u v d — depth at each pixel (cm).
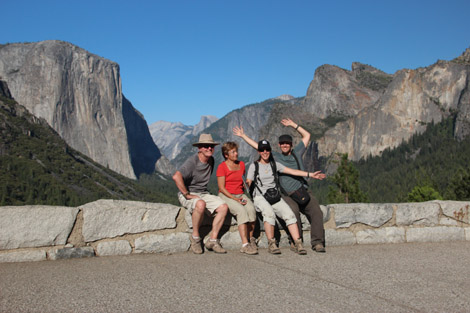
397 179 15850
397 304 354
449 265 501
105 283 399
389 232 660
